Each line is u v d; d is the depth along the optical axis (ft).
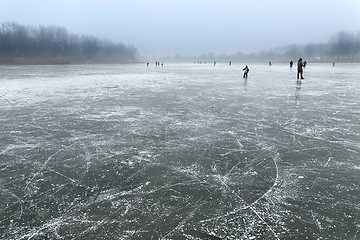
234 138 28.91
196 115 39.50
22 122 36.19
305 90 65.36
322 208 15.94
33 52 350.64
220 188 18.47
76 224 14.69
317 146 26.27
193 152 25.05
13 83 88.12
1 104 49.60
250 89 67.97
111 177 20.24
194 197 17.34
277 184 18.94
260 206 16.26
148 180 19.71
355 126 33.09
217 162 22.81
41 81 95.40
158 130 32.01
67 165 22.43
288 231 13.93
